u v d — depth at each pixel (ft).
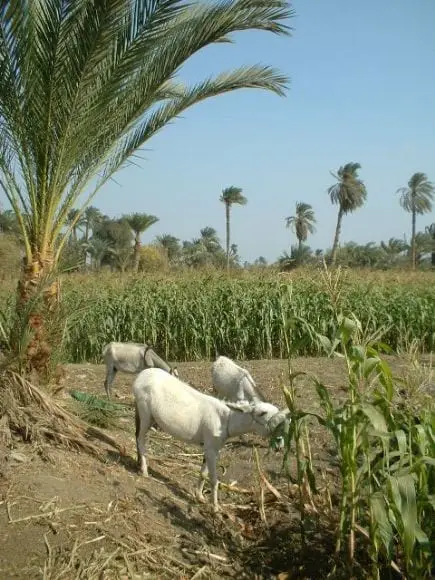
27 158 22.33
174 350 53.72
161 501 19.35
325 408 17.31
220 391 26.89
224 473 23.63
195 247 196.75
